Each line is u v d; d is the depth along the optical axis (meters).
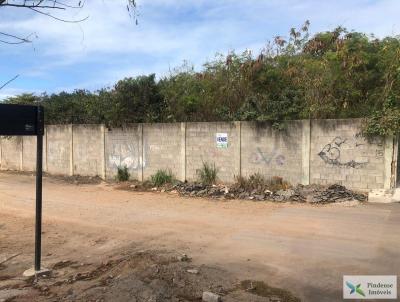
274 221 10.48
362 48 16.09
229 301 5.69
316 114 14.35
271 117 14.66
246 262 7.39
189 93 18.67
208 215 11.45
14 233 10.04
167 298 5.70
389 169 12.66
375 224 9.79
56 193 16.23
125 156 19.25
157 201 13.96
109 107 19.36
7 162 26.06
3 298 6.07
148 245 8.66
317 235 9.03
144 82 19.06
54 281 6.80
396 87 13.78
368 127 12.82
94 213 12.04
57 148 22.56
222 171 16.23
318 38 18.16
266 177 15.14
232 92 17.19
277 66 17.31
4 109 6.35
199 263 7.31
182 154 17.27
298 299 5.80
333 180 13.73
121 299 5.67
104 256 8.12
